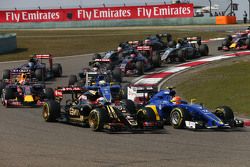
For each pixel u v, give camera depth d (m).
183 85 99.94
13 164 43.16
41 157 46.00
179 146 51.75
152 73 119.25
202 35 197.88
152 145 52.22
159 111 67.06
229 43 151.00
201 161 44.44
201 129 63.25
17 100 84.25
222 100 83.62
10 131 60.88
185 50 135.25
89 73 94.25
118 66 116.25
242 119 70.25
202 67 122.06
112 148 50.44
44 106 68.50
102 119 59.91
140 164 43.19
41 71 110.44
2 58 159.38
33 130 61.53
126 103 66.06
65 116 68.25
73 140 54.88
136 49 126.75
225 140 55.38
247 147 51.31
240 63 121.25
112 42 190.62
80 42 195.62
